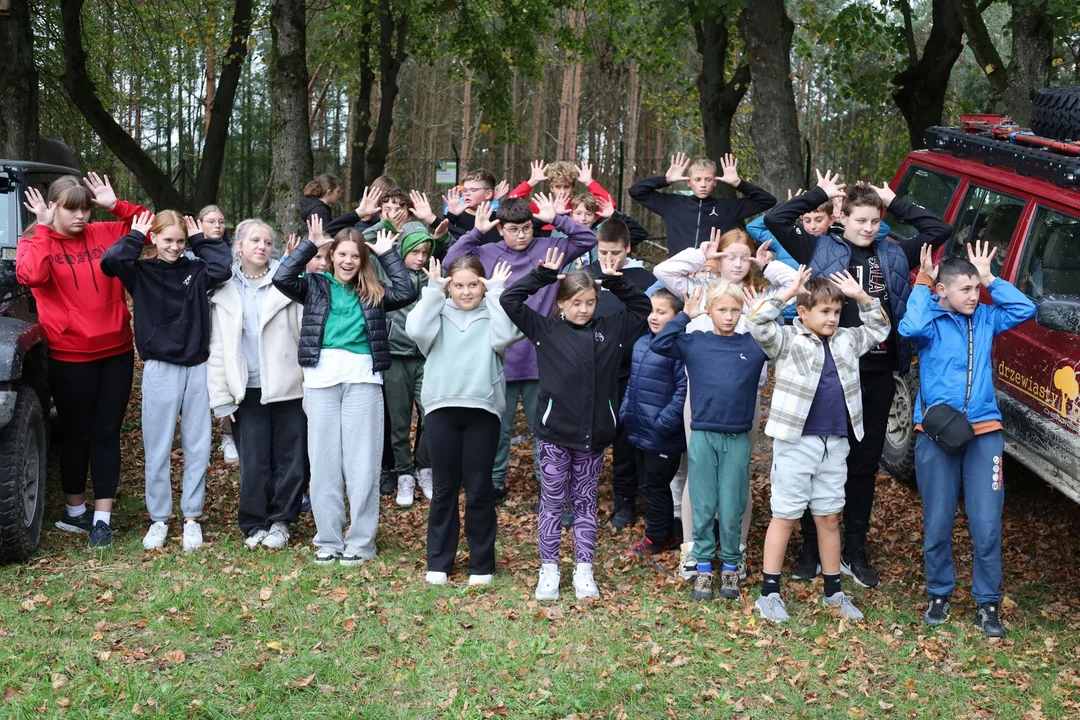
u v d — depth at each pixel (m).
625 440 6.26
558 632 4.64
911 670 4.45
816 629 4.79
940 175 7.01
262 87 33.06
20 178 6.50
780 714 4.03
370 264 5.55
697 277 5.76
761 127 9.75
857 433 4.95
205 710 3.82
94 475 5.76
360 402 5.45
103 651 4.26
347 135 33.03
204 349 5.67
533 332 5.06
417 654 4.37
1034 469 5.20
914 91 13.16
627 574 5.53
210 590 4.98
